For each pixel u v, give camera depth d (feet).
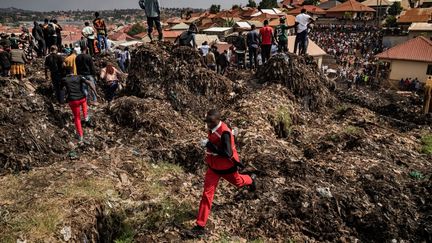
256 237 16.72
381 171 21.86
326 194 18.83
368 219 17.51
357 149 25.76
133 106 28.89
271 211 17.94
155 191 19.31
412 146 28.35
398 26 182.19
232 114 30.19
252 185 18.40
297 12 244.01
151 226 17.15
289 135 29.91
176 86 33.60
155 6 39.04
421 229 16.97
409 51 102.78
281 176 20.93
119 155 22.43
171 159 23.30
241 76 42.93
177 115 30.35
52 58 30.40
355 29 182.80
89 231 15.79
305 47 45.03
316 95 36.99
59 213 15.83
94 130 27.43
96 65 43.75
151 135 26.43
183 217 17.70
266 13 223.92
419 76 100.32
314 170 21.58
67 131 26.20
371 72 108.06
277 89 35.40
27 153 22.29
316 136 29.09
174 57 35.60
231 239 16.49
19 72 36.40
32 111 25.96
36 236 14.48
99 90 37.42
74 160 22.12
